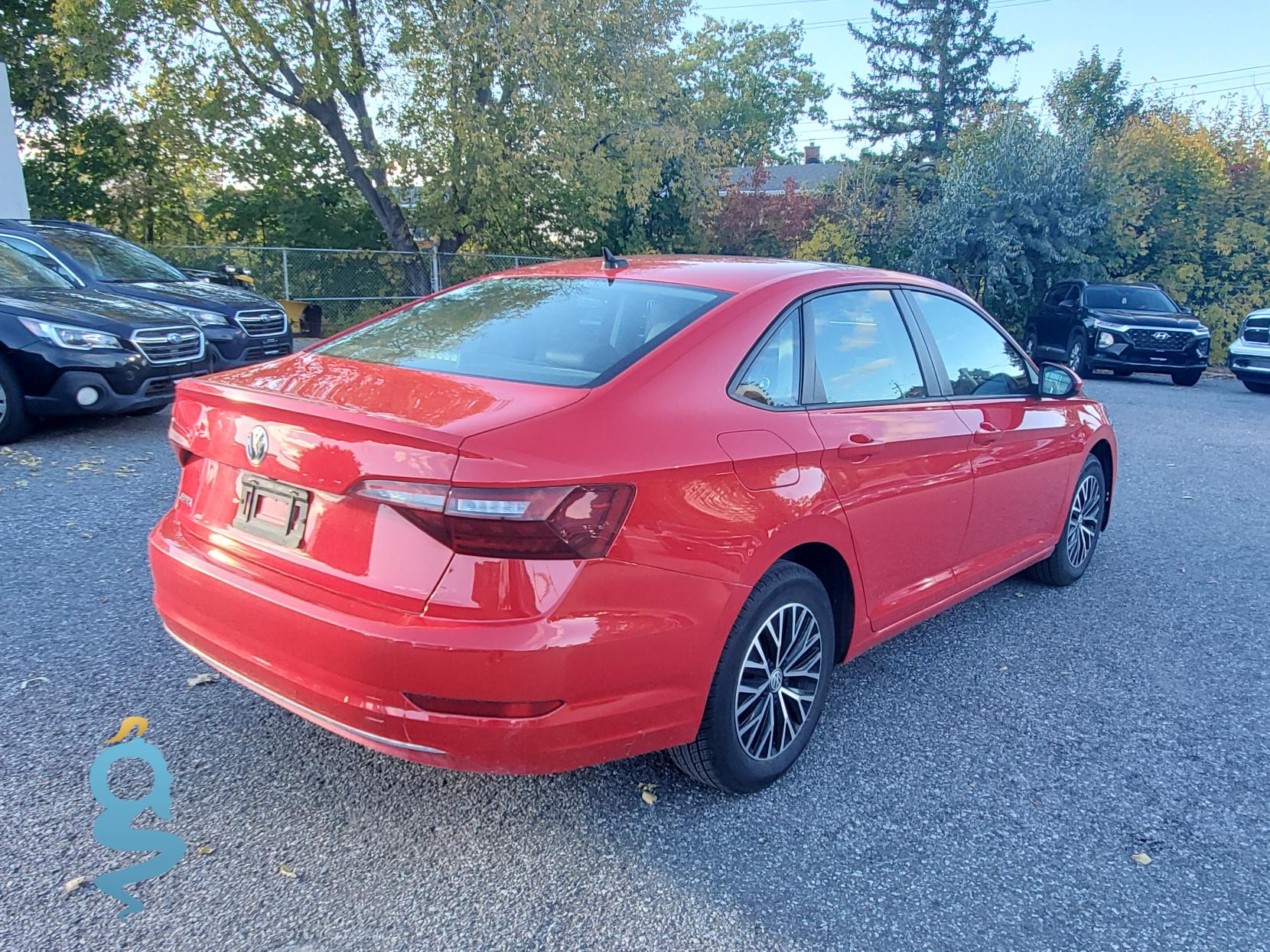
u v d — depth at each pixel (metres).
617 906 2.51
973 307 4.41
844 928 2.46
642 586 2.51
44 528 5.17
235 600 2.64
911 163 38.84
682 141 21.11
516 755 2.39
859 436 3.27
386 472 2.35
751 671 2.99
